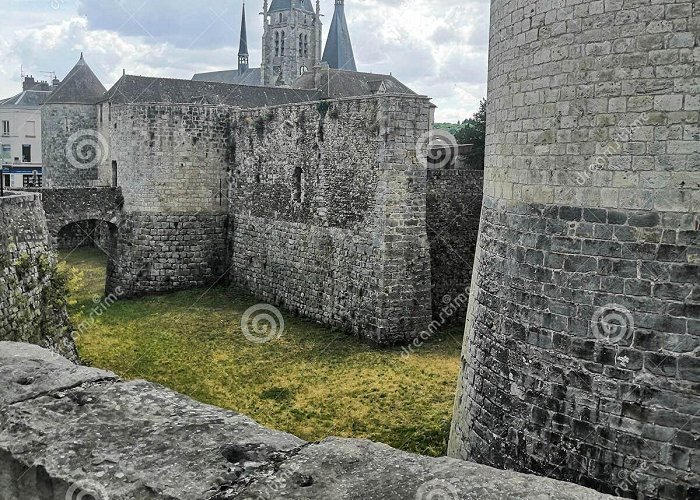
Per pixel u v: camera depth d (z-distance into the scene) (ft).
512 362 29.71
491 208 32.83
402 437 45.03
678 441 23.62
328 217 73.77
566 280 26.99
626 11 24.59
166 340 68.39
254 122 86.74
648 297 24.45
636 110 24.56
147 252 90.94
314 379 57.16
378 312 66.23
